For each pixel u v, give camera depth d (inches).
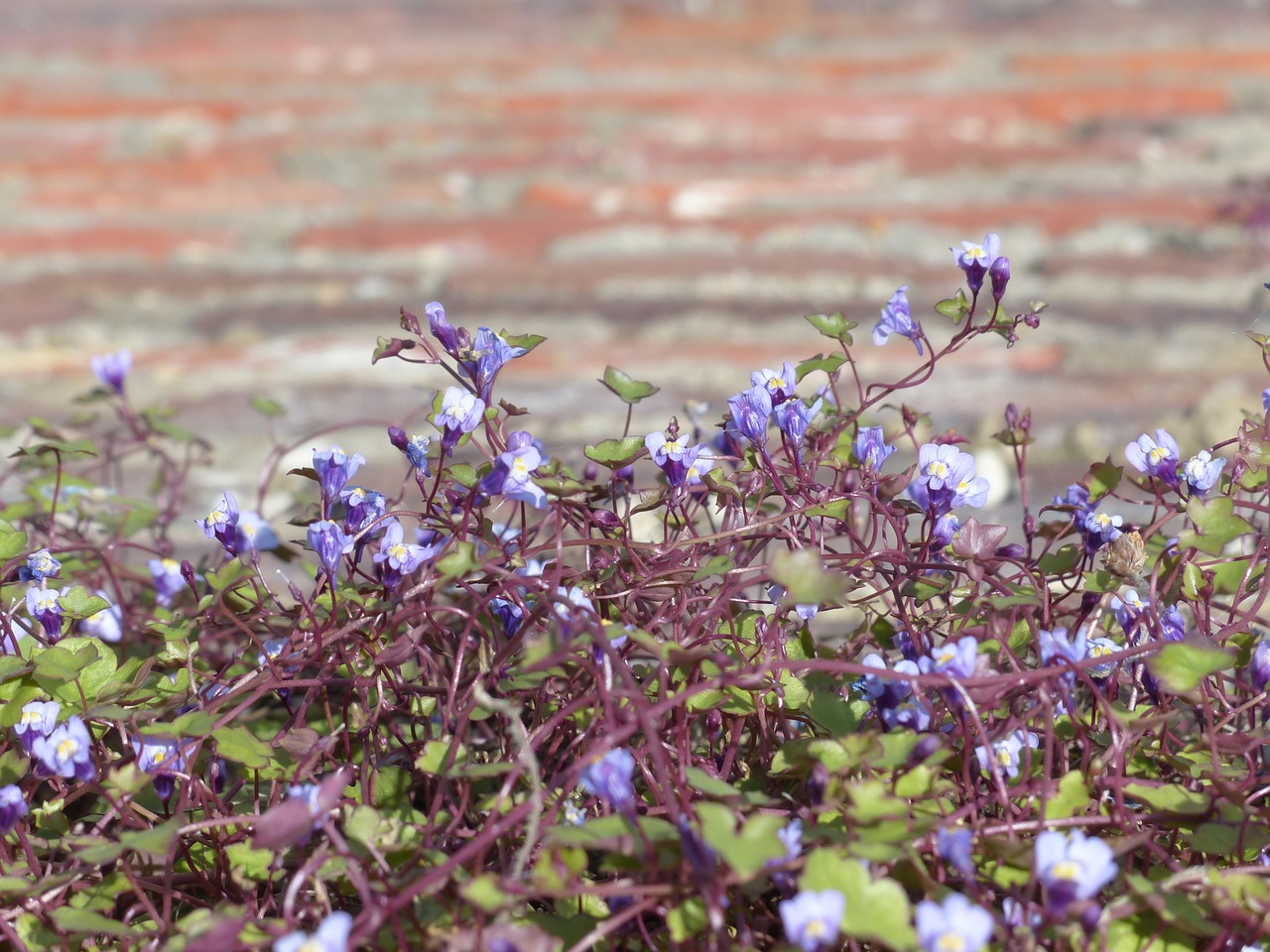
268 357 37.9
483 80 62.4
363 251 46.3
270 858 17.5
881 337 19.9
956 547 19.1
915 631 18.9
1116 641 19.1
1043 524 20.1
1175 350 35.6
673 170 52.1
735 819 16.6
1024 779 17.5
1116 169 49.4
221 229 48.4
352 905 17.9
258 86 62.4
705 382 35.0
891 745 17.2
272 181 52.5
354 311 41.4
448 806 18.3
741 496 19.6
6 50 67.4
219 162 54.3
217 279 44.3
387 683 19.0
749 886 16.8
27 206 50.3
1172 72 58.4
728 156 53.0
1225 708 19.0
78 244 47.0
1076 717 18.4
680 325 39.3
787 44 65.9
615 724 17.7
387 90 61.4
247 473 30.0
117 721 18.3
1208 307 38.4
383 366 36.9
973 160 51.2
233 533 19.2
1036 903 16.8
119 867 17.8
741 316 39.7
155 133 57.0
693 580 18.8
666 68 63.4
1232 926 16.6
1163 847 17.9
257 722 20.0
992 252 19.4
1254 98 54.7
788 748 17.8
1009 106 56.2
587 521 19.5
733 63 63.6
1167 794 17.4
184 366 37.5
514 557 18.7
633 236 46.4
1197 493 19.2
